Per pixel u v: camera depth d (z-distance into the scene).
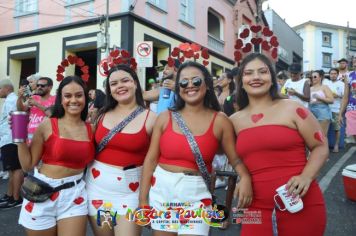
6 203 5.19
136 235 2.80
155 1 13.45
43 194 2.69
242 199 2.37
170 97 4.35
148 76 13.46
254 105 2.47
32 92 5.32
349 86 5.73
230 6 20.09
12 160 5.18
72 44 12.95
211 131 2.55
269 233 2.32
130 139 2.81
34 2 13.88
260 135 2.31
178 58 4.18
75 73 12.18
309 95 6.88
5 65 14.60
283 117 2.30
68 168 2.79
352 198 4.65
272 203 2.30
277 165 2.29
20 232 4.25
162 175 2.59
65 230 2.75
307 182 2.19
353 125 5.67
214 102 2.70
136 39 12.27
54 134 2.79
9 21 14.47
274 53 2.94
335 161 7.27
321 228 2.27
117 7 12.16
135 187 2.87
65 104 2.86
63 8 13.19
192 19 15.96
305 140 2.31
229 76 5.52
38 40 13.73
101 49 11.75
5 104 5.47
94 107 5.72
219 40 18.69
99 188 2.85
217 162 4.57
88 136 2.91
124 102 2.95
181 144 2.53
